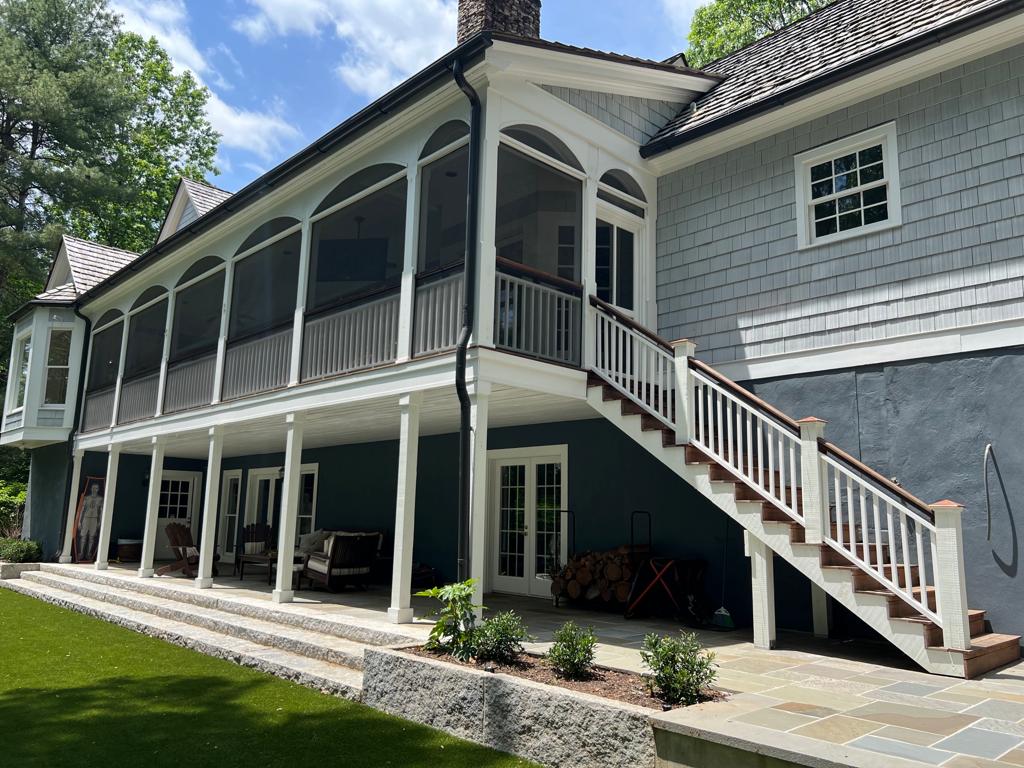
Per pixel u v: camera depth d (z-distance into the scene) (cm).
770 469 633
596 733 408
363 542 1063
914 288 723
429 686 519
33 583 1415
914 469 700
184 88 3391
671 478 867
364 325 873
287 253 1292
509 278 752
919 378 708
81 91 2409
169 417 1249
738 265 879
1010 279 661
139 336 1766
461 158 798
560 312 846
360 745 470
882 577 554
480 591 675
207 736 492
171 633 849
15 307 2522
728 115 863
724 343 879
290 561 928
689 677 427
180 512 1817
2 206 2264
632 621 782
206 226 1166
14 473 2655
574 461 976
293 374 960
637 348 779
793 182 841
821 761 317
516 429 1053
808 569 594
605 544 924
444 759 441
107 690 621
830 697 438
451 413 929
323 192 974
